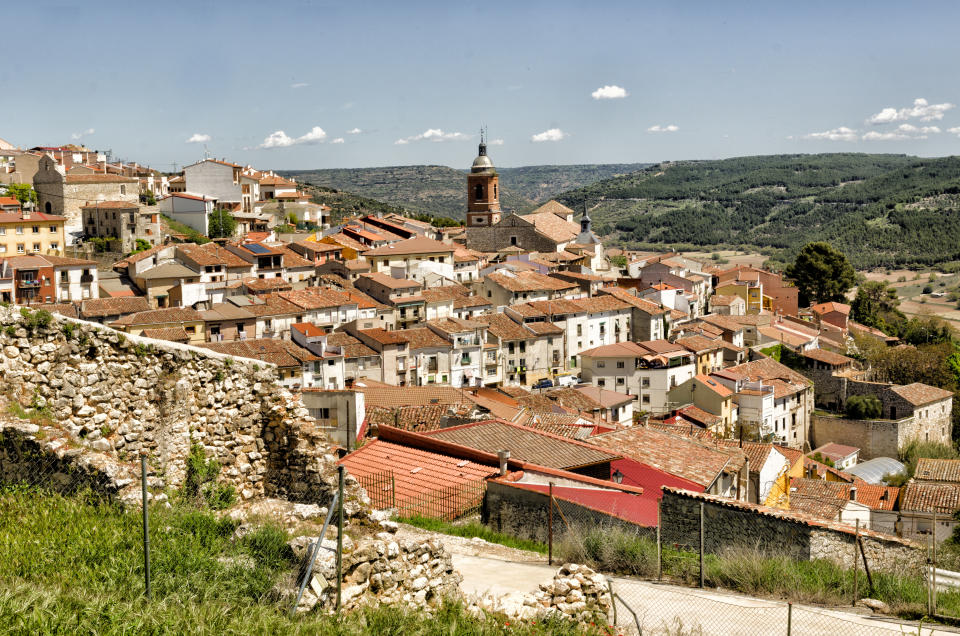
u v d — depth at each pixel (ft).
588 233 540.93
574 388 251.39
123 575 40.34
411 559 47.80
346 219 598.75
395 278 373.81
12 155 533.96
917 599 57.26
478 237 516.73
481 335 327.06
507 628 44.16
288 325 311.47
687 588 58.59
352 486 58.75
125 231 397.39
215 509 54.95
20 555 41.50
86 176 436.35
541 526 70.28
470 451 82.02
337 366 269.23
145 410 55.06
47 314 52.85
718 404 277.85
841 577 60.75
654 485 89.30
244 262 364.79
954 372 365.40
